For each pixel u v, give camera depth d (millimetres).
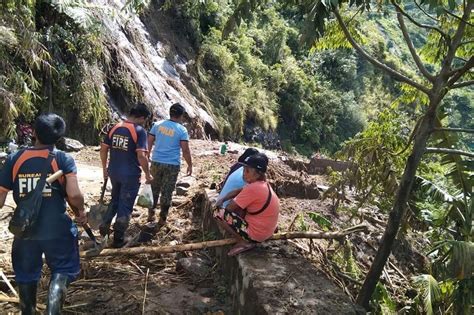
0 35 9273
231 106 22297
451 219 5703
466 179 5137
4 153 8336
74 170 3354
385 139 5680
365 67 37625
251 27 29438
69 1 11766
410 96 6496
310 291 3867
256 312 3676
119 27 16094
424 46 6344
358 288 5262
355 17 6004
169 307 4211
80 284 4457
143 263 5031
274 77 27719
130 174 5055
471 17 5508
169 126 5723
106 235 4977
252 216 4555
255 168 4543
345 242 5680
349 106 32844
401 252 6906
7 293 4172
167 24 21344
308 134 29484
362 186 5871
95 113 12719
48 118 3314
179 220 6285
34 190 3197
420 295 5488
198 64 21719
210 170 9188
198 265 4945
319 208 7023
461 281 4875
